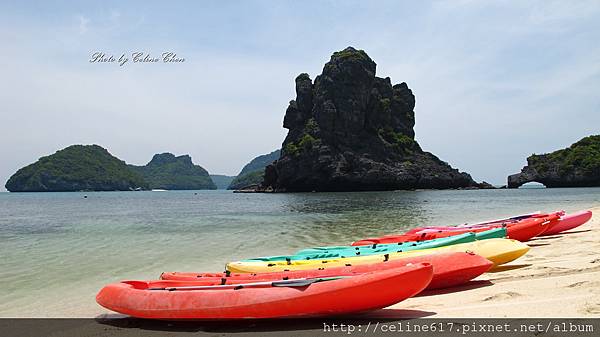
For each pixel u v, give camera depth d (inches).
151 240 896.9
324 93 4426.7
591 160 4813.0
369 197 3063.5
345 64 4409.5
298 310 302.0
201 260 655.1
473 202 2278.5
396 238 613.3
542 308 292.4
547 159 5201.8
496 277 409.1
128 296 339.6
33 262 655.1
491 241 454.9
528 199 2506.2
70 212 2025.1
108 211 2087.8
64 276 555.5
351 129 4379.9
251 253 714.2
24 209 2362.2
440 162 5078.7
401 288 297.4
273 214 1668.3
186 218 1531.7
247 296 308.8
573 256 490.9
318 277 348.8
